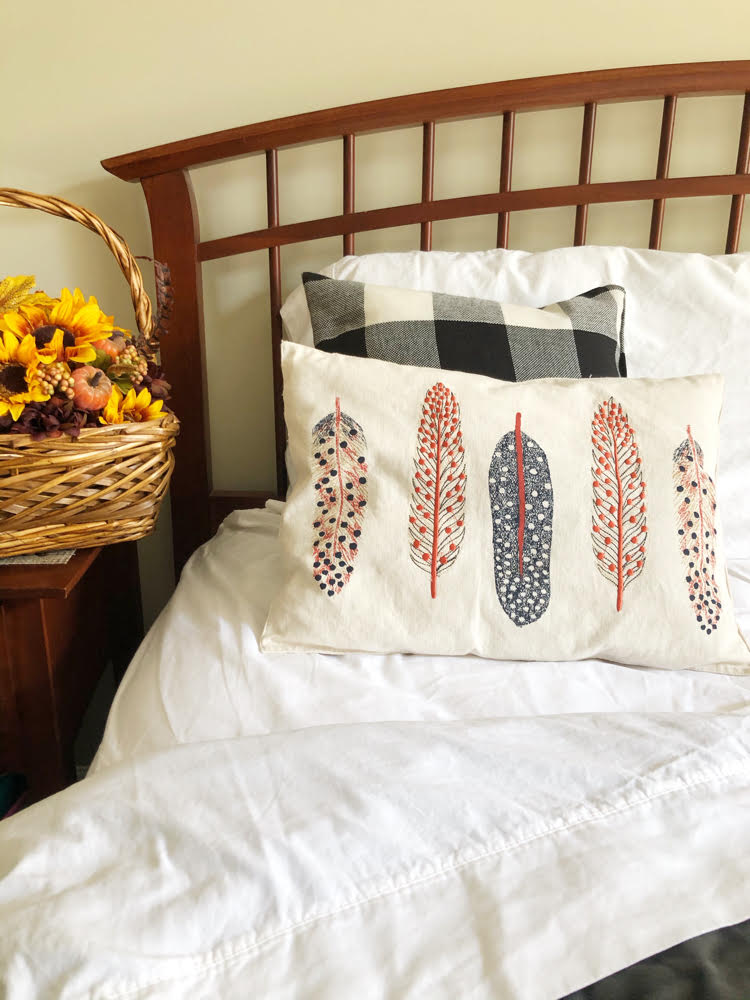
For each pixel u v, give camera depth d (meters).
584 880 0.50
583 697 0.76
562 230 1.24
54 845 0.51
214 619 0.84
